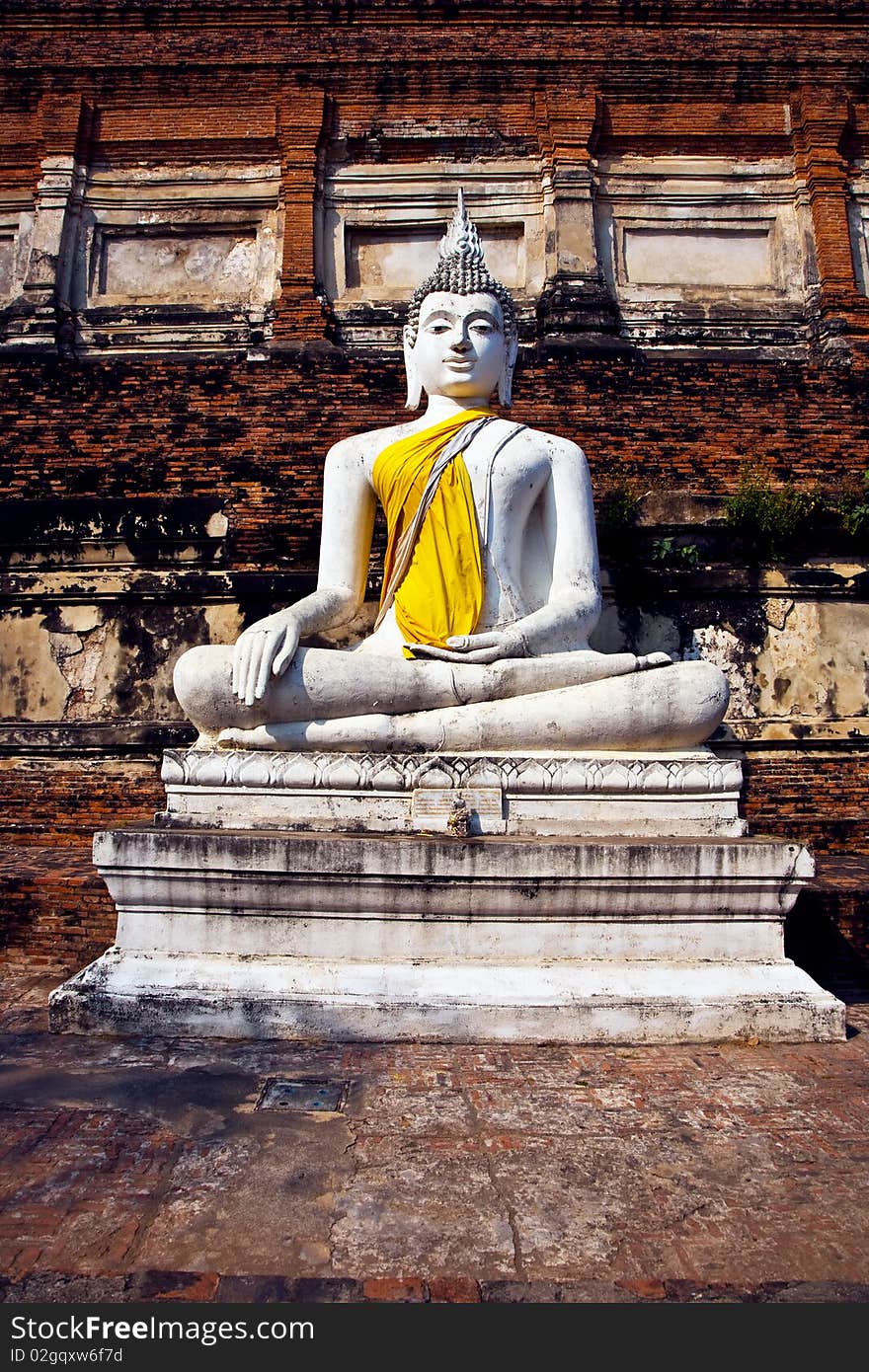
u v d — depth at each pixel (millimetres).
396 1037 4867
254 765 5637
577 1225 3211
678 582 8727
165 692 8641
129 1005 4938
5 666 8703
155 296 11531
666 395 10062
